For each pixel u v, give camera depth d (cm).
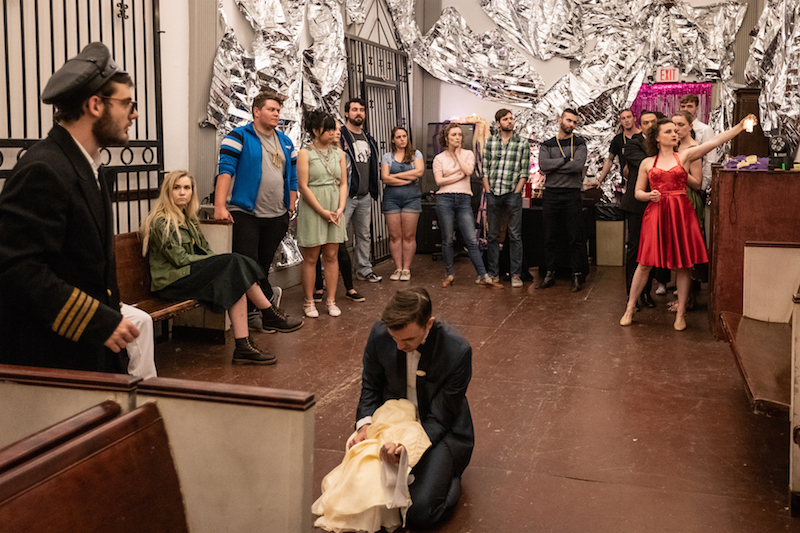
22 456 119
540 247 747
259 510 166
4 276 190
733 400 376
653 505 263
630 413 358
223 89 582
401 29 960
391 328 231
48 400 174
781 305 388
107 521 124
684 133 539
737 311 479
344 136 669
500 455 308
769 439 325
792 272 384
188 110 558
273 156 505
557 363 443
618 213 806
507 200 686
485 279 691
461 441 263
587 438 327
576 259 674
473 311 588
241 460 166
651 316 570
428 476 248
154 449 140
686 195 507
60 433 127
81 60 198
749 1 897
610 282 718
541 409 364
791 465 253
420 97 1004
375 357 259
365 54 845
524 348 477
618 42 938
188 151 561
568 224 673
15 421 178
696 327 534
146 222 448
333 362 444
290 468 163
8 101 402
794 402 248
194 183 458
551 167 663
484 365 439
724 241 480
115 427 133
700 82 923
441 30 985
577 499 268
